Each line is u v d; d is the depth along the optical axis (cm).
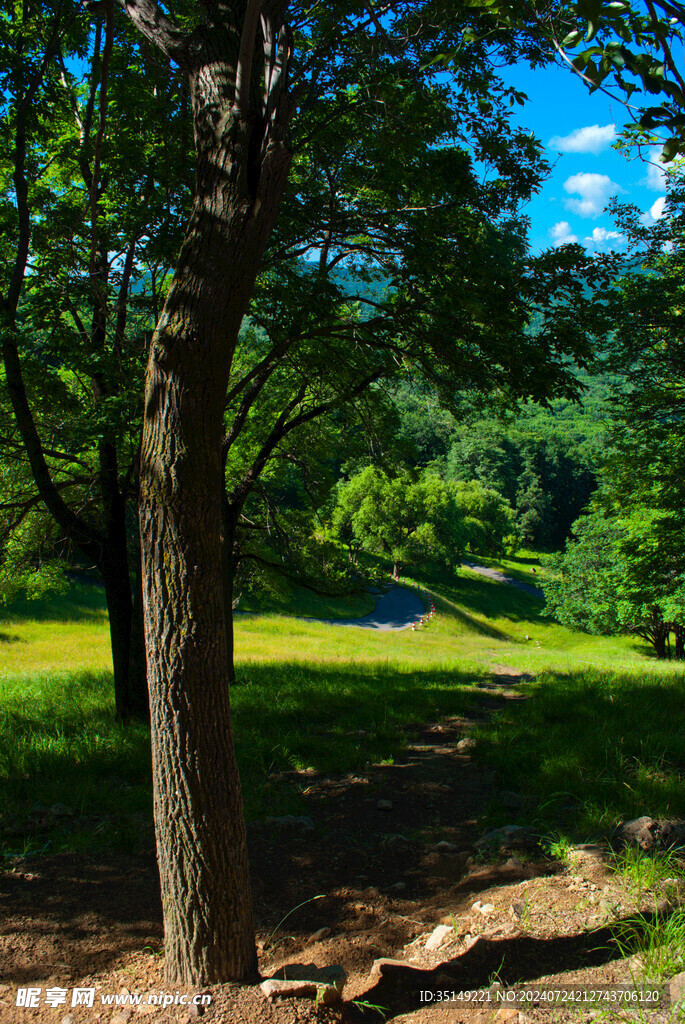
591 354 805
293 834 532
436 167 759
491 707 1084
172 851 276
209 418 277
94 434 766
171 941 283
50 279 830
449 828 541
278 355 950
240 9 313
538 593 6638
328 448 1380
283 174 282
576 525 3822
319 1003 266
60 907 393
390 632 3925
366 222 859
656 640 3088
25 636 2195
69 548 1072
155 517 276
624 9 213
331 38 677
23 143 785
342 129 826
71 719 849
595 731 733
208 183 278
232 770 284
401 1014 279
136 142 807
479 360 844
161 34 315
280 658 1948
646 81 210
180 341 271
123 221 796
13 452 943
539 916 354
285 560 1422
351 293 992
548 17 251
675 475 1295
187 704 273
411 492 5709
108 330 888
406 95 700
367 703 1066
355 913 405
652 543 1497
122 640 868
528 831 485
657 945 300
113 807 566
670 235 1086
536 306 794
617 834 447
